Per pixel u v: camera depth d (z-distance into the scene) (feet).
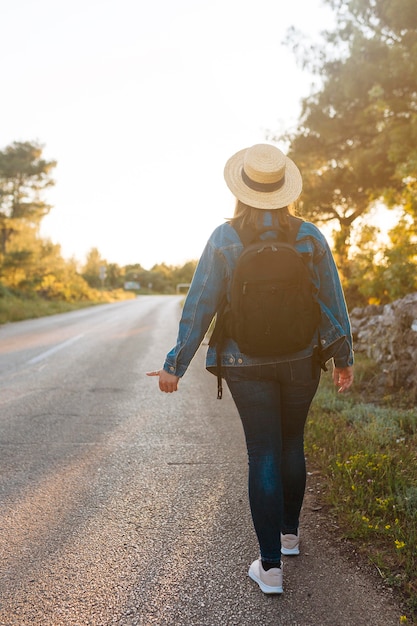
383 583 8.20
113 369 29.53
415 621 7.24
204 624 7.33
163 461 14.12
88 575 8.59
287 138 48.52
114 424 17.99
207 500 11.52
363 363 22.29
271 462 8.00
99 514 10.89
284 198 8.13
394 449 13.29
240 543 9.59
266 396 7.99
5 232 137.08
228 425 17.78
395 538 9.18
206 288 8.03
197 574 8.59
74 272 172.65
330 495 10.93
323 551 9.21
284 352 7.81
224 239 8.04
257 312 7.68
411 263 29.91
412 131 36.09
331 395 19.19
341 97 42.39
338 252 43.14
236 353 7.98
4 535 10.00
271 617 7.45
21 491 12.12
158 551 9.34
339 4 41.88
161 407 20.54
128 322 67.87
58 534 10.02
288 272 7.71
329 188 47.73
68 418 18.83
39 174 137.80
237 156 8.58
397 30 38.17
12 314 76.38
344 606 7.66
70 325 63.62
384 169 42.75
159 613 7.59
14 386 24.80
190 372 29.17
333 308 8.30
